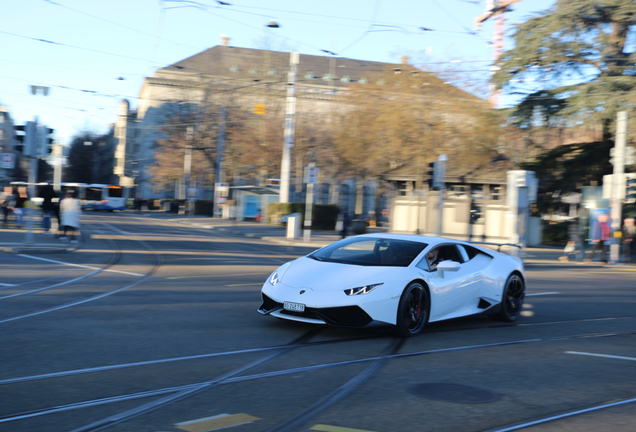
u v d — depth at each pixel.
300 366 5.38
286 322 7.63
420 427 3.77
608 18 26.36
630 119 24.30
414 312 7.05
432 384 4.86
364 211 70.75
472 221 32.94
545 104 28.30
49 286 10.33
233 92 52.72
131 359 5.43
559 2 27.31
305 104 52.91
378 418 3.93
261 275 13.53
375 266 7.14
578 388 4.89
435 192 34.00
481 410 4.17
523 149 35.41
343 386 4.73
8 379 4.66
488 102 33.34
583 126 26.23
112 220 41.09
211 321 7.52
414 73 34.47
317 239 30.58
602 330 7.98
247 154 49.97
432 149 33.16
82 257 15.78
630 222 23.44
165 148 59.47
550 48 27.16
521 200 21.23
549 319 8.88
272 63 52.16
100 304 8.57
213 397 4.33
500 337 7.21
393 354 6.03
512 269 8.55
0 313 7.62
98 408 4.01
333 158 47.56
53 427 3.62
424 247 7.65
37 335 6.35
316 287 6.80
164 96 72.31
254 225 41.66
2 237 20.27
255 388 4.61
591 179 29.50
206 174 60.16
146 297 9.41
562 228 33.88
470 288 7.84
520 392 4.70
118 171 96.56
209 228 39.16
